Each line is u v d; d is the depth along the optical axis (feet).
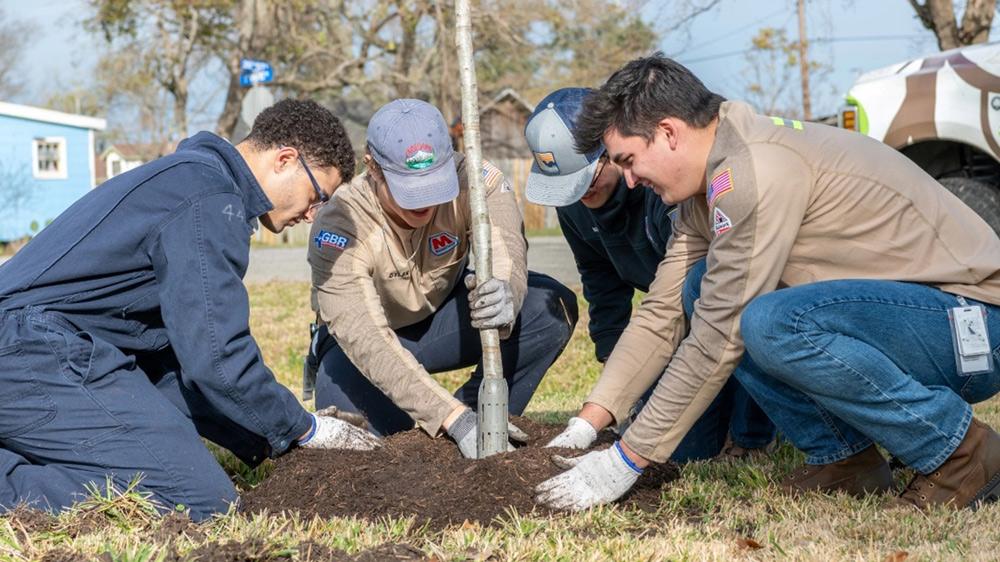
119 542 9.16
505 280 12.04
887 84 27.32
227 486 10.54
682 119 9.85
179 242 10.18
